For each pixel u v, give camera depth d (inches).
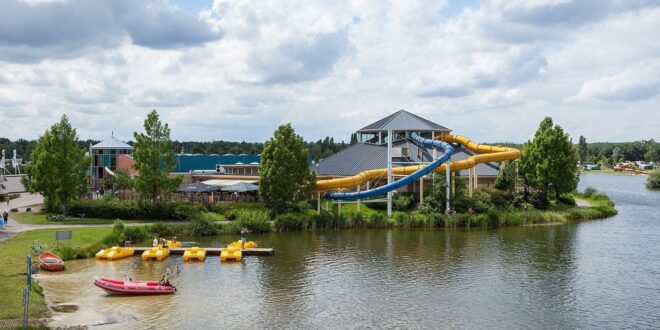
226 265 3312.0
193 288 2815.0
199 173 6786.4
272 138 4879.4
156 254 3422.7
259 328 2253.9
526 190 5738.2
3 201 5753.0
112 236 3740.2
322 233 4399.6
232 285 2874.0
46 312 2310.5
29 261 2329.0
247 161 7819.9
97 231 3882.9
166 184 4660.4
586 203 6279.5
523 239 4151.1
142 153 4623.5
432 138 6250.0
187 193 5344.5
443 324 2321.6
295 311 2471.7
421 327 2283.5
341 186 4975.4
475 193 5423.2
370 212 5007.4
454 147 6466.5
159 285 2706.7
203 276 3048.7
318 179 5585.6
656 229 4611.2
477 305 2568.9
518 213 4982.8
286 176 4741.6
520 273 3132.4
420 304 2583.7
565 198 6067.9
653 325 2324.1
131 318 2333.9
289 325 2294.5
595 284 2910.9
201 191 5004.9
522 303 2603.3
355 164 5856.3
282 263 3363.7
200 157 7450.8
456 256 3555.6
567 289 2827.3
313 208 5027.1
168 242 3710.6
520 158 6003.9
